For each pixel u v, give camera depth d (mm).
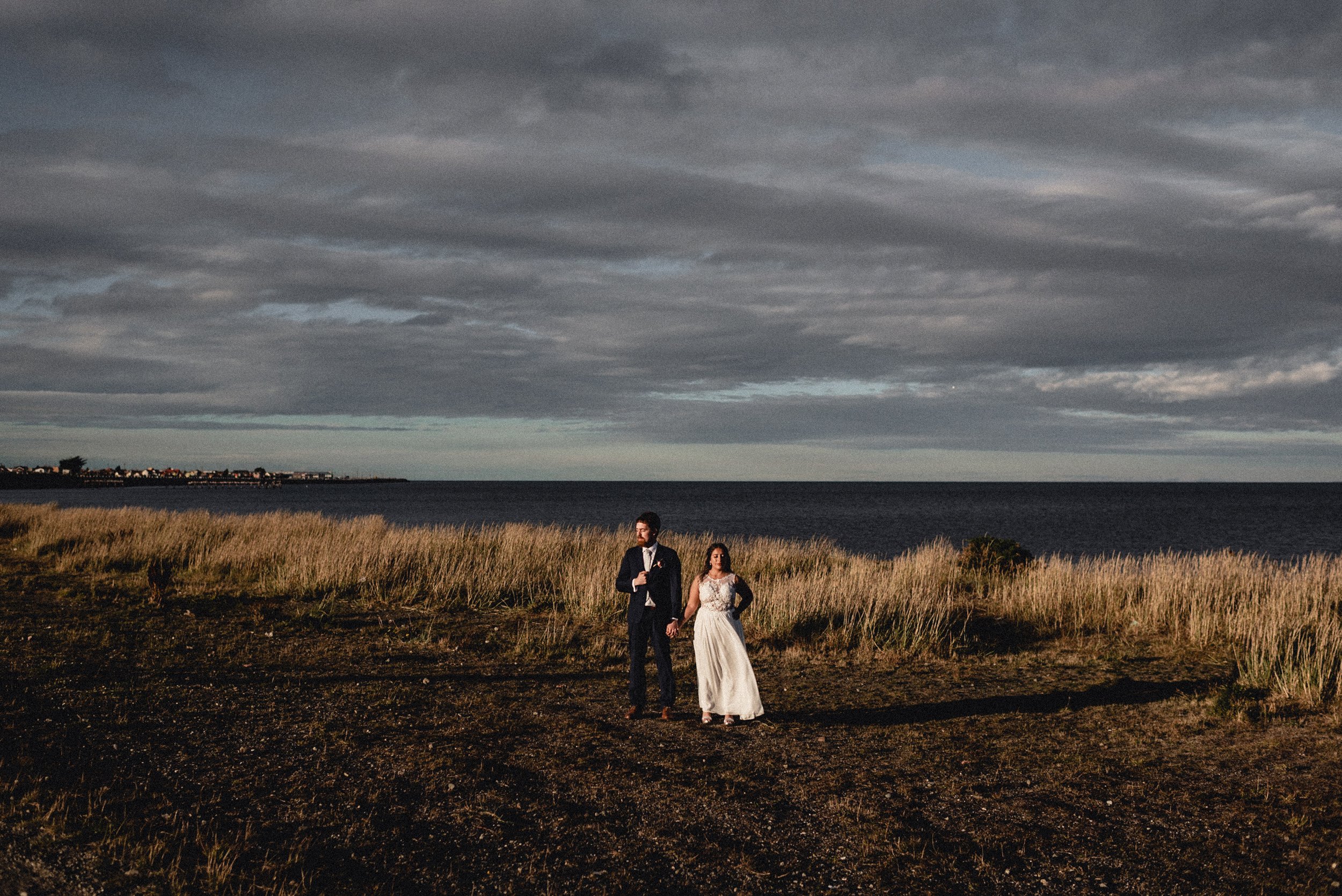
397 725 6559
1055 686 8297
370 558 15664
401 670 8648
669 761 5801
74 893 3744
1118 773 5609
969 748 6176
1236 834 4625
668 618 6973
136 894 3771
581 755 5910
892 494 151375
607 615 12242
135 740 5965
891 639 10562
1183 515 68625
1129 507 87750
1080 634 11148
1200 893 3969
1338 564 14188
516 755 5891
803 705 7477
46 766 5305
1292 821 4727
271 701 7223
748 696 6641
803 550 20234
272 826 4574
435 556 16734
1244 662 9133
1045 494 157125
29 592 13633
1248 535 44156
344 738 6160
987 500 113188
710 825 4711
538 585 15055
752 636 10719
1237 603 12109
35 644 9367
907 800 5098
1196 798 5137
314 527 22828
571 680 8438
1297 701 7469
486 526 25094
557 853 4348
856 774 5559
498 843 4445
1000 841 4527
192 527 23062
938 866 4223
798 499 119938
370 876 4059
